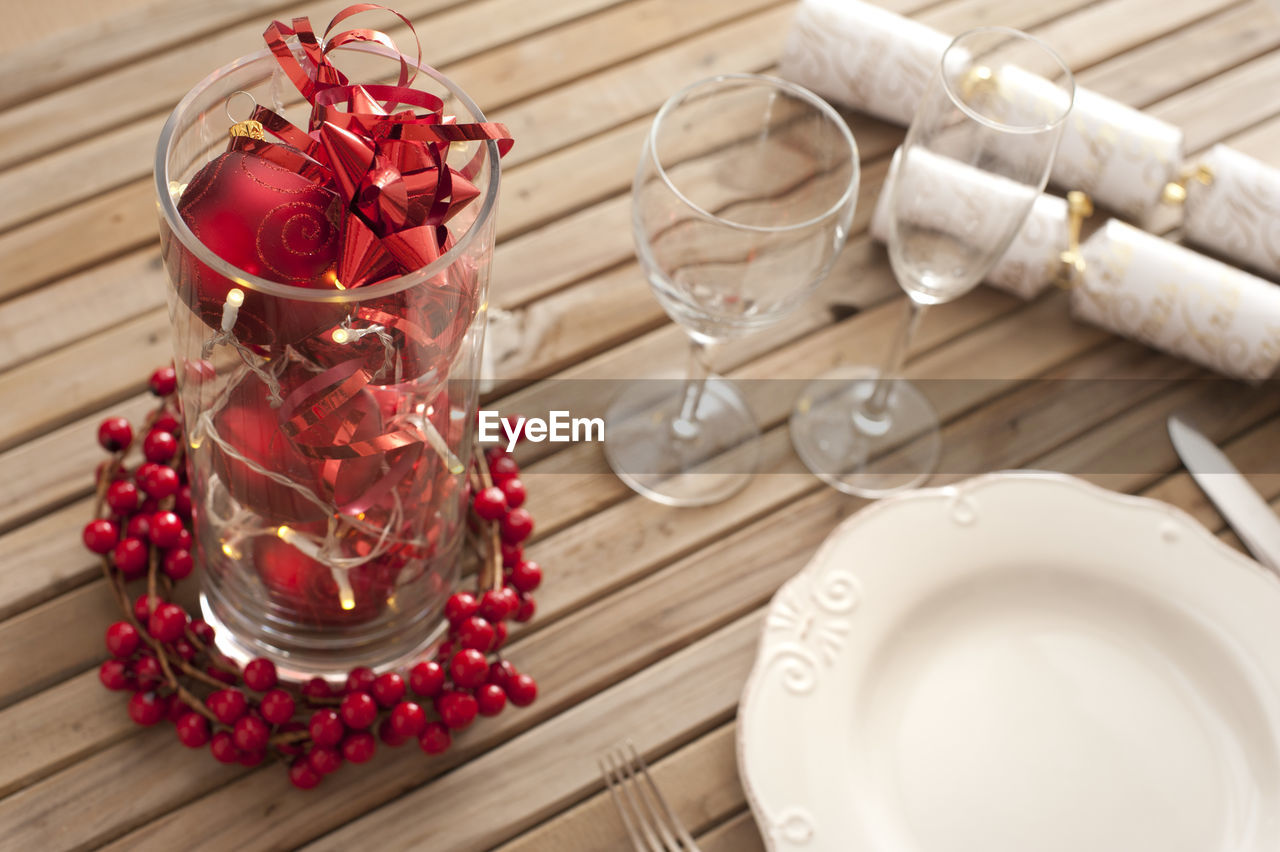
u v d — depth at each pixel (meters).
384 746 0.75
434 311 0.63
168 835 0.72
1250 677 0.75
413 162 0.63
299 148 0.63
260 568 0.71
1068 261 0.87
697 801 0.74
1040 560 0.78
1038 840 0.73
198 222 0.61
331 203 0.61
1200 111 0.96
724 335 0.76
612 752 0.75
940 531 0.77
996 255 0.76
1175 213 0.93
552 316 0.86
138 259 0.84
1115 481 0.84
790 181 0.78
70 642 0.75
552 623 0.78
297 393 0.62
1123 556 0.78
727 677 0.78
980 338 0.89
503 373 0.85
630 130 0.92
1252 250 0.89
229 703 0.72
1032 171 0.72
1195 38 0.99
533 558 0.80
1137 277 0.86
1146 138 0.89
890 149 0.93
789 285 0.73
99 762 0.73
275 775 0.74
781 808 0.71
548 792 0.74
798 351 0.88
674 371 0.86
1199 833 0.74
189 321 0.63
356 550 0.69
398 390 0.64
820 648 0.75
